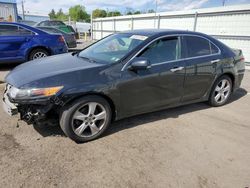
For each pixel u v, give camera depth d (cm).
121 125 404
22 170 278
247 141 373
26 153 311
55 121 334
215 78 482
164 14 1605
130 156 317
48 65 373
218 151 341
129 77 360
